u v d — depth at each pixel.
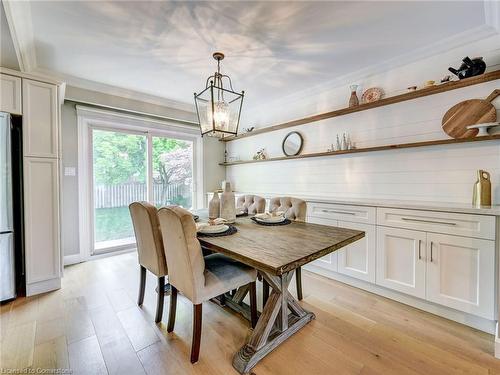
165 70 2.82
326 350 1.59
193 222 1.46
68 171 3.17
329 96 3.30
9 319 1.91
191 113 4.30
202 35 2.14
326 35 2.16
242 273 1.72
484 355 1.54
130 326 1.83
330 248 1.45
